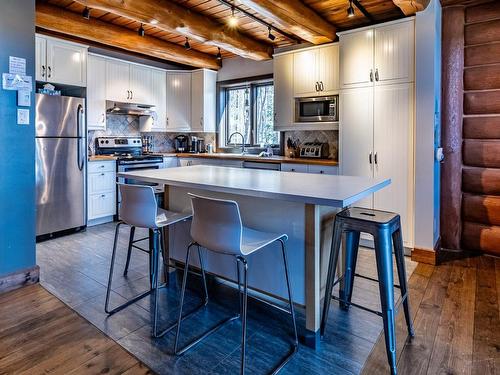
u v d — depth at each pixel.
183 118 5.80
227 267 2.46
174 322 2.19
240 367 1.76
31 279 2.74
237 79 5.62
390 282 1.74
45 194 3.90
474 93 3.44
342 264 2.42
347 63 3.76
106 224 4.64
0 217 2.61
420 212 3.29
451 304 2.43
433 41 3.14
